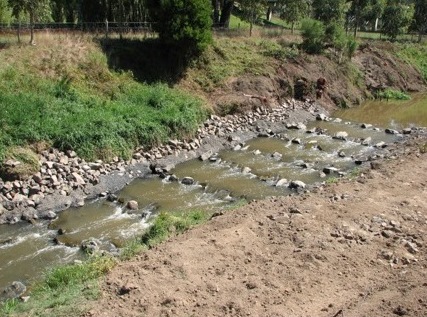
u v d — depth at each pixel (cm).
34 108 1819
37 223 1413
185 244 1026
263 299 836
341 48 3288
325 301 829
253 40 3088
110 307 829
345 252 985
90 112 1927
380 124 2606
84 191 1609
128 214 1474
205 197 1605
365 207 1192
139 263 969
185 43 2481
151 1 2478
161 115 2064
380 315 764
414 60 3869
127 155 1841
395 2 4334
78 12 2817
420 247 1007
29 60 2119
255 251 992
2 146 1603
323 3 3881
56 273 1009
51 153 1700
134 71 2395
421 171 1509
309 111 2738
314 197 1281
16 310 869
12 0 2164
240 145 2148
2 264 1177
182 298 842
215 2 3759
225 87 2586
